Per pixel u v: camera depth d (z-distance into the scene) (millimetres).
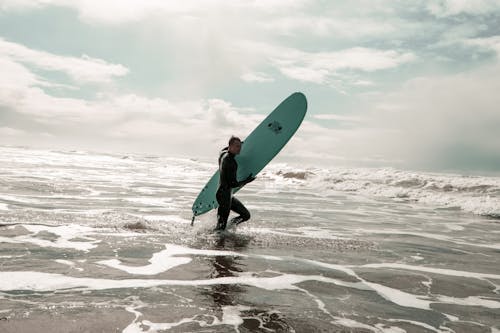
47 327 2340
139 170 24234
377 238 6039
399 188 14906
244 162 6270
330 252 4887
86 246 4457
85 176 16062
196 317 2625
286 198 12148
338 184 17047
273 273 3791
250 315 2711
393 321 2750
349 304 3055
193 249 4598
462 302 3234
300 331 2486
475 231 7188
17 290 2984
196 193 11469
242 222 6352
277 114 6492
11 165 19781
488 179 15070
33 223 5543
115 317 2547
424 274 4059
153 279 3416
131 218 6301
